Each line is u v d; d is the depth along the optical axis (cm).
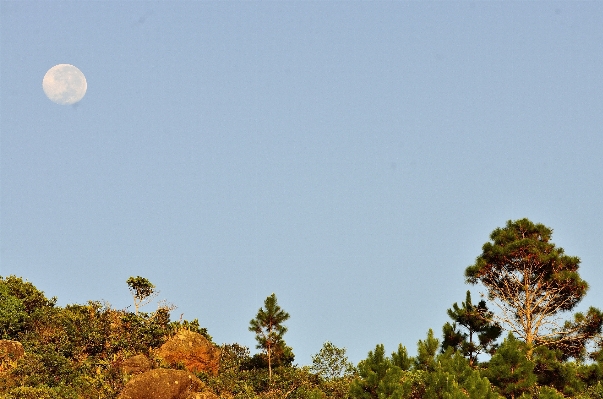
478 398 3800
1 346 4891
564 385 4594
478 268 5281
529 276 5272
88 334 5181
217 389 4981
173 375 4484
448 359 4341
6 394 4272
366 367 4003
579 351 5025
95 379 4631
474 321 5147
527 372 4181
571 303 5212
